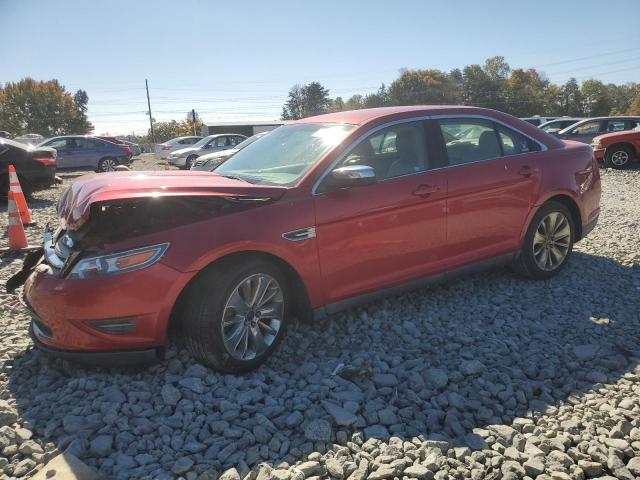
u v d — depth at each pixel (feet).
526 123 15.69
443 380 10.32
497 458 8.04
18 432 8.70
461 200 13.56
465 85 322.75
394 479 7.63
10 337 12.67
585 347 11.71
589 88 342.85
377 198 12.16
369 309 13.89
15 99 272.31
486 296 14.90
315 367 11.00
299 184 11.46
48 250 11.39
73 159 68.80
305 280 11.37
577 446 8.39
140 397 9.70
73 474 7.61
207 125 131.23
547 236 15.66
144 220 10.09
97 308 9.58
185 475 7.72
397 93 310.24
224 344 10.30
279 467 7.88
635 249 19.16
